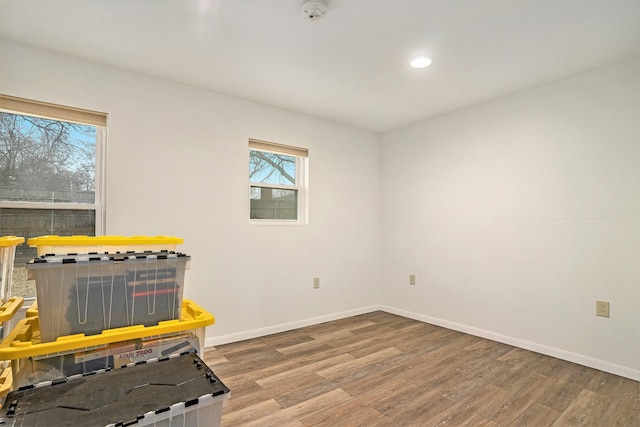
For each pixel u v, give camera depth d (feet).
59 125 7.75
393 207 13.26
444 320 11.42
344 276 12.60
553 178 8.90
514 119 9.70
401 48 7.18
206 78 8.72
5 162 7.19
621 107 7.80
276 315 10.77
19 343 3.68
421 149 12.27
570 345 8.52
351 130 12.91
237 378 7.53
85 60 7.76
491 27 6.39
